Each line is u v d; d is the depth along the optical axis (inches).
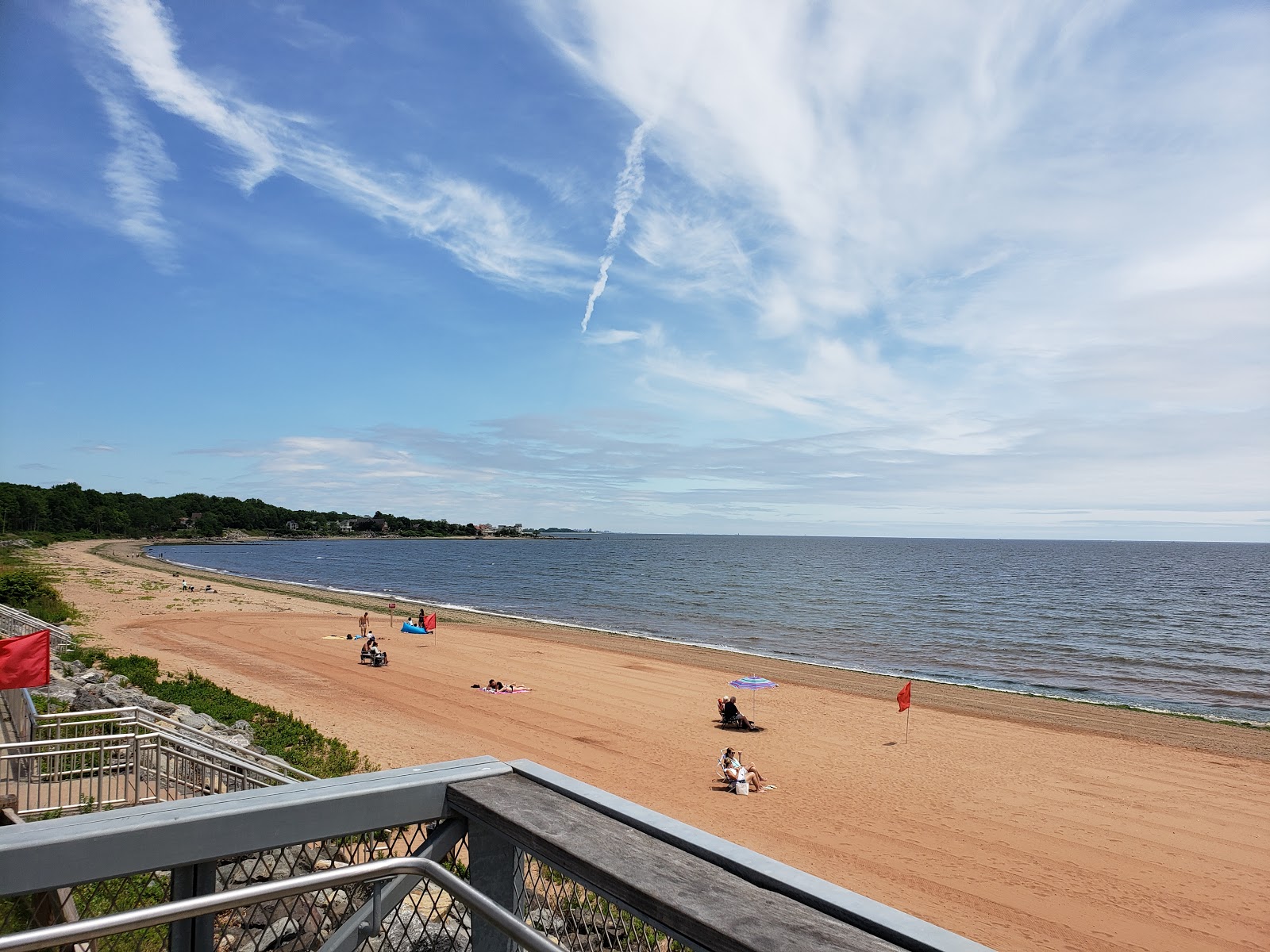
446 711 957.8
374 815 83.3
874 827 623.8
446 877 71.7
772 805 669.3
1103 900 505.4
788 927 58.1
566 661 1389.0
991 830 623.2
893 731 947.3
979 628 2233.0
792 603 2918.3
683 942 60.6
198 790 387.5
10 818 301.7
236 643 1440.7
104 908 107.0
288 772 428.1
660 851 72.0
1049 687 1365.7
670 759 796.0
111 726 512.1
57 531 7313.0
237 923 98.1
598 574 4608.8
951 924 471.8
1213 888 525.7
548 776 89.9
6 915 99.0
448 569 5118.1
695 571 4955.7
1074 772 788.6
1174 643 2015.3
